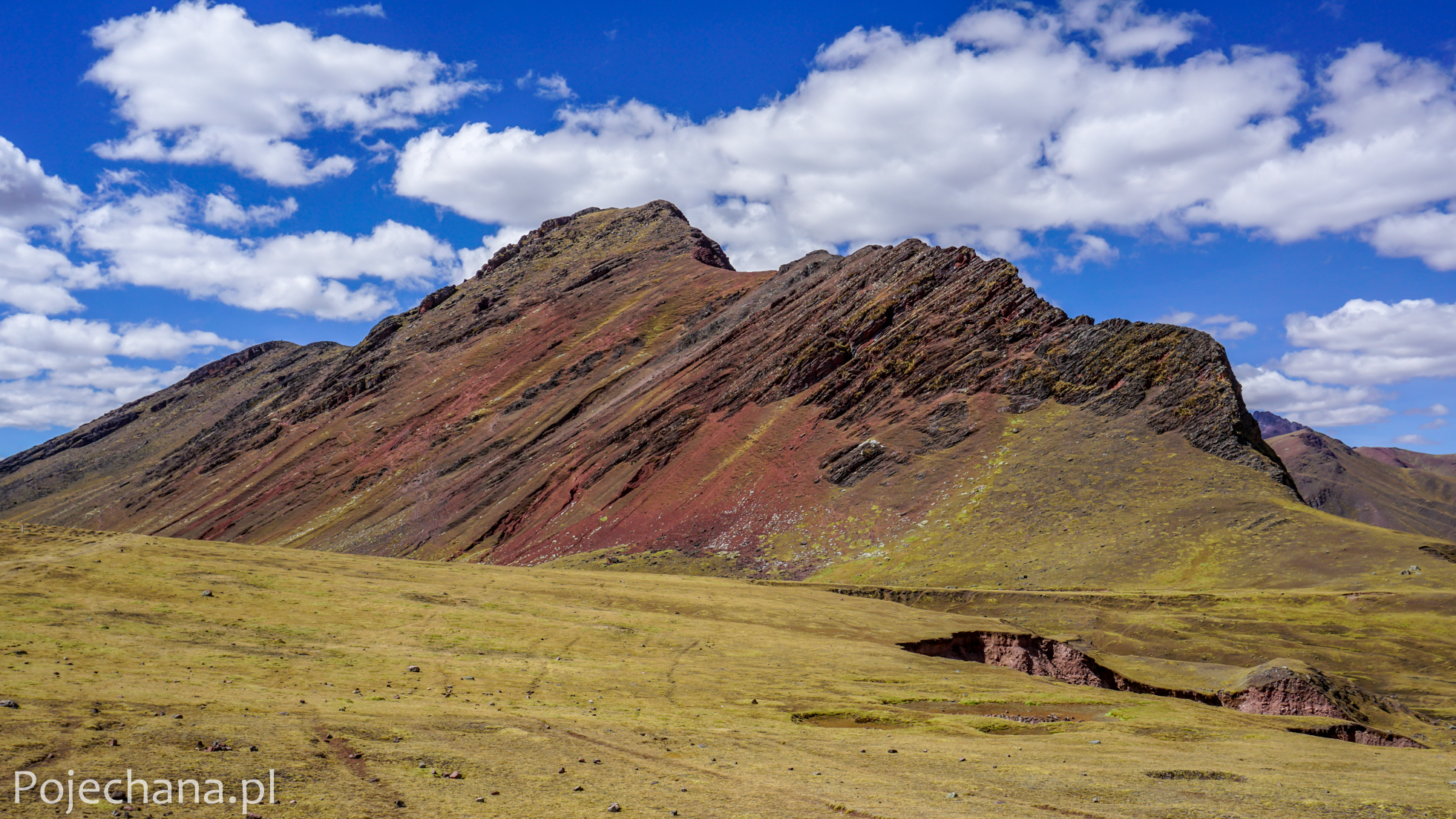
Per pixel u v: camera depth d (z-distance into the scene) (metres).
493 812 21.94
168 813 19.80
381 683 42.00
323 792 22.41
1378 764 33.94
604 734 33.72
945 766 31.05
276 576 69.81
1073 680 69.88
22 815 18.64
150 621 49.69
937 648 70.62
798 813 23.58
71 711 28.17
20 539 71.44
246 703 32.84
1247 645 85.19
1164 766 31.88
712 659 56.97
